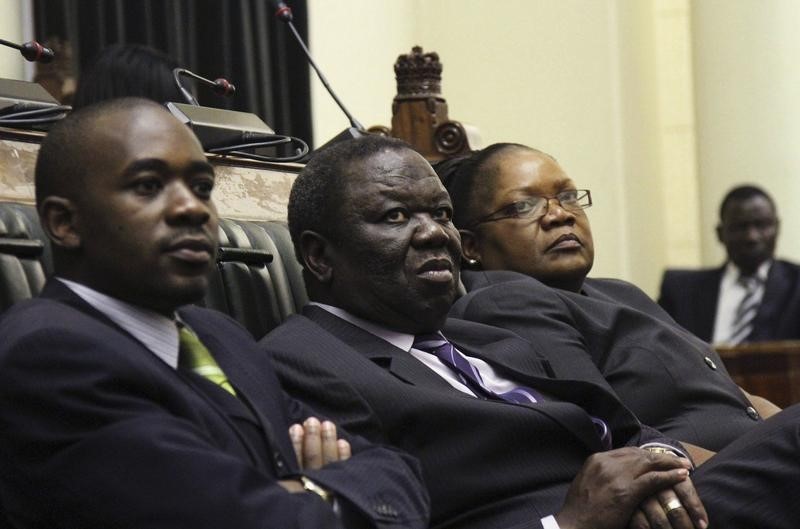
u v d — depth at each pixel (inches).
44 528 180.1
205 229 196.9
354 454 215.3
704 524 233.8
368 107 678.5
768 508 247.4
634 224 727.1
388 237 253.3
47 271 233.8
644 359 303.4
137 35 534.9
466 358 264.4
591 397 268.5
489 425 242.1
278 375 241.1
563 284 323.3
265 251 283.4
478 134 379.6
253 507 179.8
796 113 743.1
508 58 711.7
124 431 177.6
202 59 564.4
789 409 254.8
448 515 238.8
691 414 301.0
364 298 255.0
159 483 176.4
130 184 193.9
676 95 912.3
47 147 198.7
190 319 213.0
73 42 508.4
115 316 195.0
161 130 197.0
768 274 667.4
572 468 248.2
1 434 179.8
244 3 578.6
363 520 200.2
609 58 708.0
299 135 602.9
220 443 190.4
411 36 717.3
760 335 660.1
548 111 709.3
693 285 680.4
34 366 179.3
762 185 747.4
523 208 323.9
